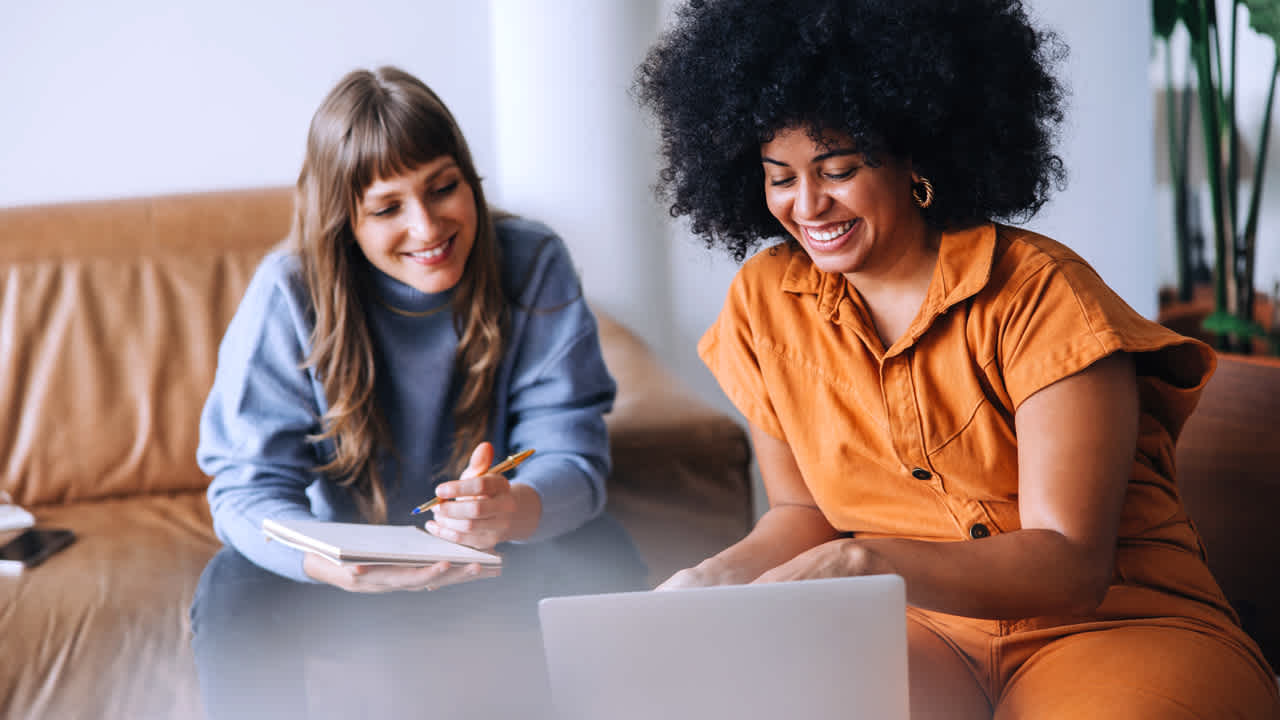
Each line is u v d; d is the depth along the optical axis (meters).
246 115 2.45
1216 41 1.84
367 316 1.46
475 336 1.47
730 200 1.10
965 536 1.00
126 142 2.40
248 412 1.44
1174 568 0.96
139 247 2.11
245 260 2.14
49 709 1.40
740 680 0.80
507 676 1.33
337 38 2.46
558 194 2.50
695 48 1.03
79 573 1.70
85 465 2.00
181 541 1.82
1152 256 2.12
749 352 1.11
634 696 0.81
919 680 0.96
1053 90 1.03
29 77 2.33
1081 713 0.82
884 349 1.02
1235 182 1.83
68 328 2.04
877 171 0.95
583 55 2.44
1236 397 1.13
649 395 1.87
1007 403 0.97
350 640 1.33
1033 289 0.94
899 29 0.91
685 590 0.79
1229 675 0.86
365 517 1.48
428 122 1.34
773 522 1.11
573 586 1.42
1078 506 0.89
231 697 1.29
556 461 1.48
